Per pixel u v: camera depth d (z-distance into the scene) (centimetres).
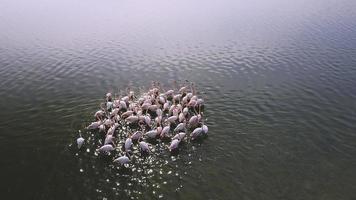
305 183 2316
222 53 4906
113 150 2698
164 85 3934
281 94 3556
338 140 2761
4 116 3322
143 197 2231
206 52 4988
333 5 7612
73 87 3953
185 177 2392
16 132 3041
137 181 2372
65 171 2511
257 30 6012
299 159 2552
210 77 4084
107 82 4078
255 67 4322
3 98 3712
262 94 3569
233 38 5609
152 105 3183
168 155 2620
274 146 2705
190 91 3700
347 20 6216
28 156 2702
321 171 2425
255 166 2486
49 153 2723
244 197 2208
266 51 4881
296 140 2775
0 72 4441
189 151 2661
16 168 2569
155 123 3041
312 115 3131
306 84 3756
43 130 3052
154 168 2489
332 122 3008
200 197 2214
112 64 4662
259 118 3109
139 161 2566
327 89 3619
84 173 2478
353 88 3609
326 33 5541
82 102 3575
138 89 3859
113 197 2247
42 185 2384
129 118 2994
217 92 3659
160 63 4628
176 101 3456
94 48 5391
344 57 4459
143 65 4581
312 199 2181
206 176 2395
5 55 5119
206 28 6322
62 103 3562
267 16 6994
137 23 6906
